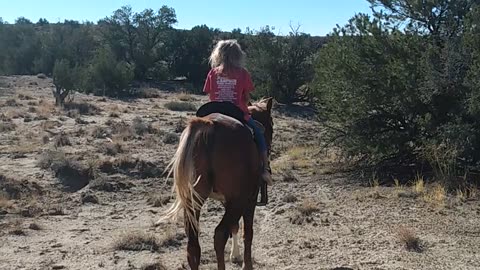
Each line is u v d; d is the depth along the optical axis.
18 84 48.25
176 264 7.77
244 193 5.88
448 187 11.55
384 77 13.37
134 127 22.70
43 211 11.20
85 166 14.47
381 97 13.43
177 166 5.71
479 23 12.29
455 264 7.53
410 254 7.96
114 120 26.56
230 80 6.56
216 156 5.70
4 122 24.70
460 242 8.45
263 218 10.44
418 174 12.98
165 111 32.66
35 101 35.22
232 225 5.80
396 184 12.31
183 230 9.51
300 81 35.94
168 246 8.67
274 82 36.38
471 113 11.93
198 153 5.71
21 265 7.79
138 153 17.61
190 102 38.88
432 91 12.62
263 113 7.70
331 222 9.79
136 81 55.75
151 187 13.48
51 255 8.26
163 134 22.08
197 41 58.16
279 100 36.12
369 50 13.70
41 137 20.75
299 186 13.08
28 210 11.09
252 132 6.38
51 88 45.66
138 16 58.69
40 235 9.46
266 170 6.37
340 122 14.37
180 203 5.72
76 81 41.16
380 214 10.12
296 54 36.25
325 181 13.54
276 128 25.77
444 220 9.59
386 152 13.85
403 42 13.62
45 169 14.74
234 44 6.63
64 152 16.89
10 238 9.21
